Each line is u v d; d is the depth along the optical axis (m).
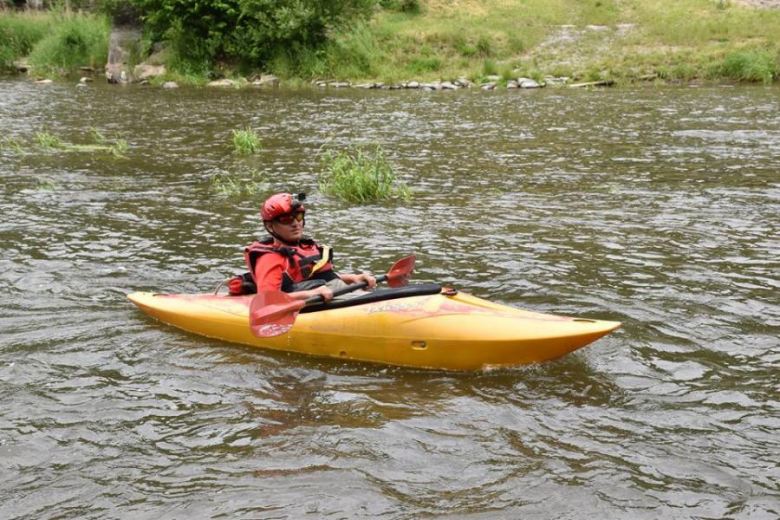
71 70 28.12
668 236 8.41
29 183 11.44
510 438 4.46
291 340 5.64
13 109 19.33
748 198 10.07
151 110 19.44
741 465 4.19
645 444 4.39
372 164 12.36
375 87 24.16
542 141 14.65
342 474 4.12
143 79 25.92
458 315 5.38
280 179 11.79
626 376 5.20
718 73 23.81
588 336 5.09
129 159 13.50
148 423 4.68
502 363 5.28
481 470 4.15
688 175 11.55
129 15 27.00
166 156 13.77
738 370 5.28
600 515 3.78
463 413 4.75
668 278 7.06
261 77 25.55
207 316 5.95
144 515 3.82
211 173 12.27
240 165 12.91
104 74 27.78
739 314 6.21
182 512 3.83
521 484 4.02
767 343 5.68
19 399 4.96
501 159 13.03
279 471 4.16
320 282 5.73
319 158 13.41
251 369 5.40
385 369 5.39
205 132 16.27
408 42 26.84
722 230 8.62
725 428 4.56
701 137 14.72
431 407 4.84
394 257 7.78
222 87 24.56
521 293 6.72
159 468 4.21
